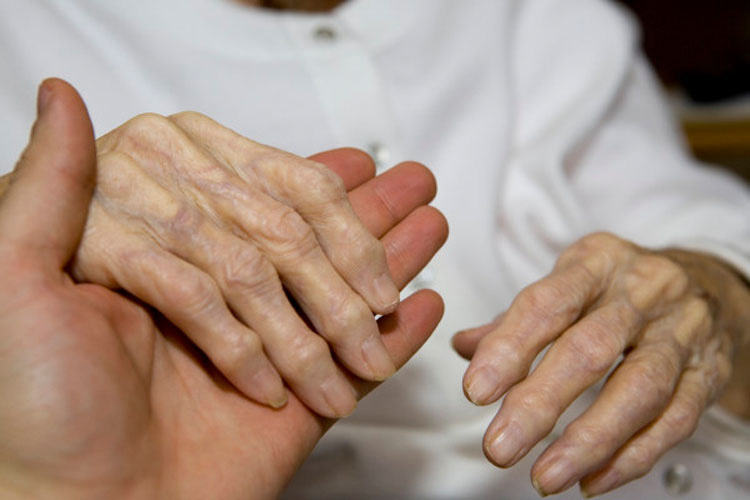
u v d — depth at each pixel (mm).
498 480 546
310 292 393
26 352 344
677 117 1136
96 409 348
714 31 1358
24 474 350
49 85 374
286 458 396
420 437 551
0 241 354
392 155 559
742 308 528
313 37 565
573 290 439
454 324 558
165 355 393
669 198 641
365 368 397
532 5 661
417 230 428
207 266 384
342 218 398
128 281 378
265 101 547
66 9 536
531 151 630
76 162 368
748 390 568
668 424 441
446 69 603
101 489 354
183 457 379
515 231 624
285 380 400
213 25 547
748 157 1121
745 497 567
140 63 538
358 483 539
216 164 400
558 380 412
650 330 455
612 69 652
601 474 432
